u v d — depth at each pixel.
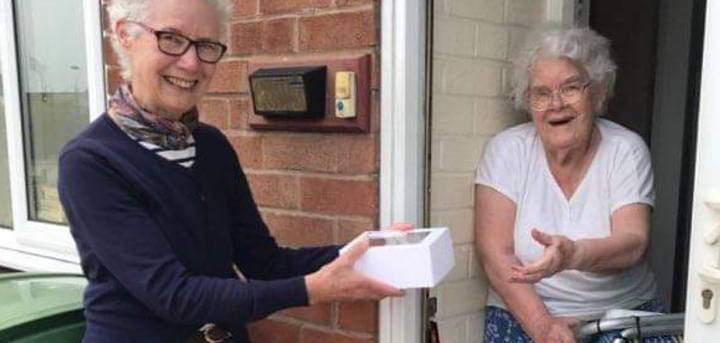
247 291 1.25
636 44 2.52
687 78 2.49
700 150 1.16
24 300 1.54
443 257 1.40
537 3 2.03
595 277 1.82
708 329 1.15
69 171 1.28
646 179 1.83
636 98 2.56
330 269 1.30
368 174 1.57
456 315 1.89
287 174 1.71
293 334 1.75
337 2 1.57
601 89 1.85
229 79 1.78
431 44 1.59
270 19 1.68
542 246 1.78
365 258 1.32
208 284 1.26
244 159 1.79
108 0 1.97
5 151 2.76
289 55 1.66
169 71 1.31
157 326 1.34
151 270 1.24
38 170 2.66
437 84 1.73
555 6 2.07
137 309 1.33
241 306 1.25
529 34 2.00
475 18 1.82
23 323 1.41
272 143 1.73
